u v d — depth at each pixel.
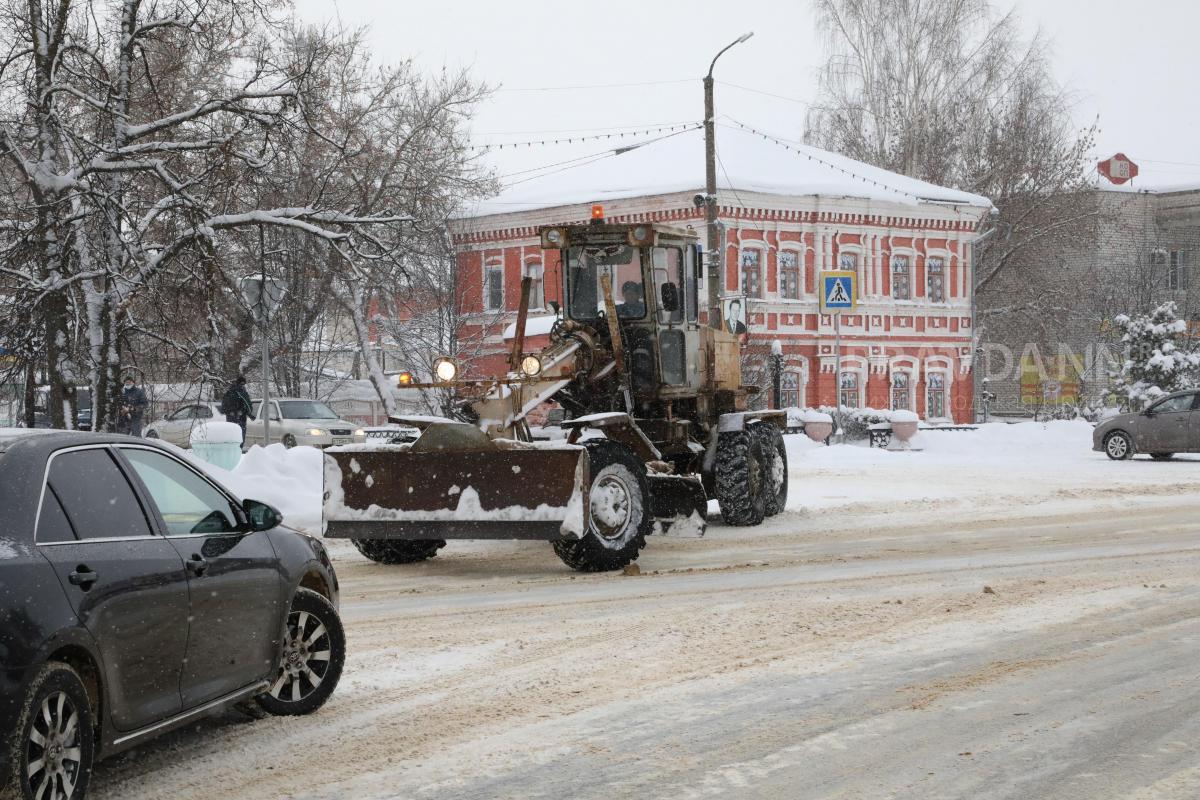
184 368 27.56
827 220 56.97
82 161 23.50
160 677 6.73
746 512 18.83
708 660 9.75
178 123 24.38
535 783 6.79
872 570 14.52
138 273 24.25
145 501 6.94
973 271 60.22
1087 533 18.11
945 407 61.06
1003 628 10.89
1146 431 35.06
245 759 7.27
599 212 17.16
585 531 13.76
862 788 6.65
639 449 15.86
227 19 25.66
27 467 6.21
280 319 39.91
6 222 24.09
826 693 8.66
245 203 27.38
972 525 19.34
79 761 5.98
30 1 23.31
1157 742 7.42
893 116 66.00
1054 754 7.21
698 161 56.47
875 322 58.62
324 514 14.55
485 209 57.66
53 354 23.94
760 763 7.10
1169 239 80.62
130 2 24.34
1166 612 11.55
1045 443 41.53
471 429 14.09
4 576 5.73
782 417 20.55
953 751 7.29
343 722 8.06
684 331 17.75
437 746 7.51
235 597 7.37
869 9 65.44
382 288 40.25
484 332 52.53
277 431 38.09
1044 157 66.75
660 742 7.54
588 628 11.07
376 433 38.50
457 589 13.41
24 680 5.60
